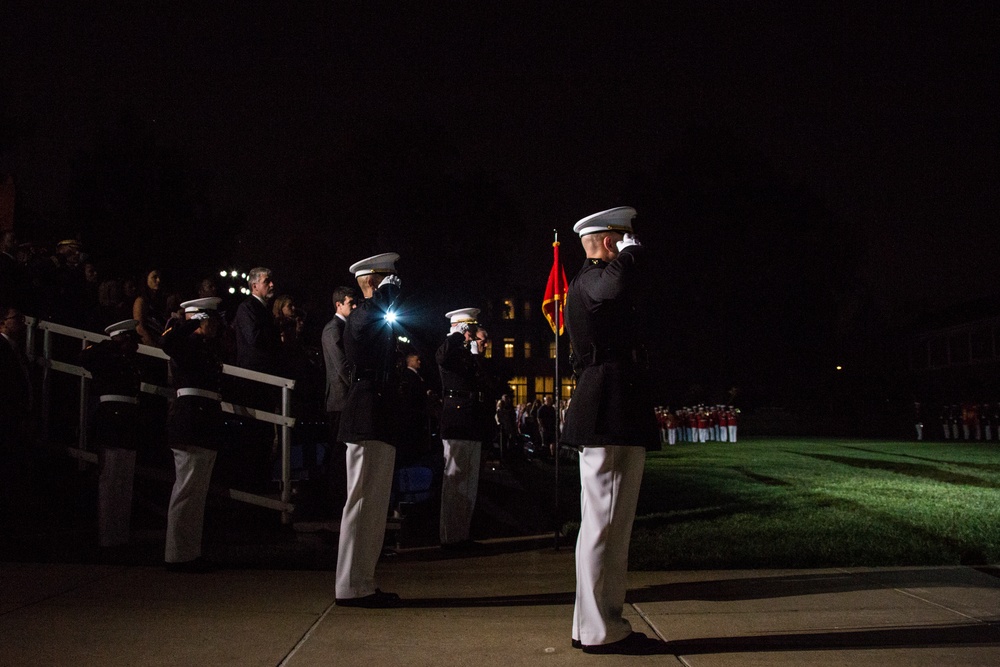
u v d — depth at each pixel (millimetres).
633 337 5172
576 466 22453
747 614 5750
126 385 8617
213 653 4906
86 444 9812
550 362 83188
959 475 16969
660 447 5113
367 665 4695
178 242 41031
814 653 4824
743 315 61062
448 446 9156
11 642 5086
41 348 10617
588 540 5008
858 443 38125
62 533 9125
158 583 6824
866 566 7449
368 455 6145
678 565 7496
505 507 12906
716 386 62094
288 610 5965
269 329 9992
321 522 9016
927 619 5562
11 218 16641
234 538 9133
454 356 9250
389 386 6277
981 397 57906
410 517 11672
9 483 9008
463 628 5512
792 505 11664
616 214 5297
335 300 8789
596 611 4930
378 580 7285
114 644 5066
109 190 40500
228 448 10000
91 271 12188
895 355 79438
